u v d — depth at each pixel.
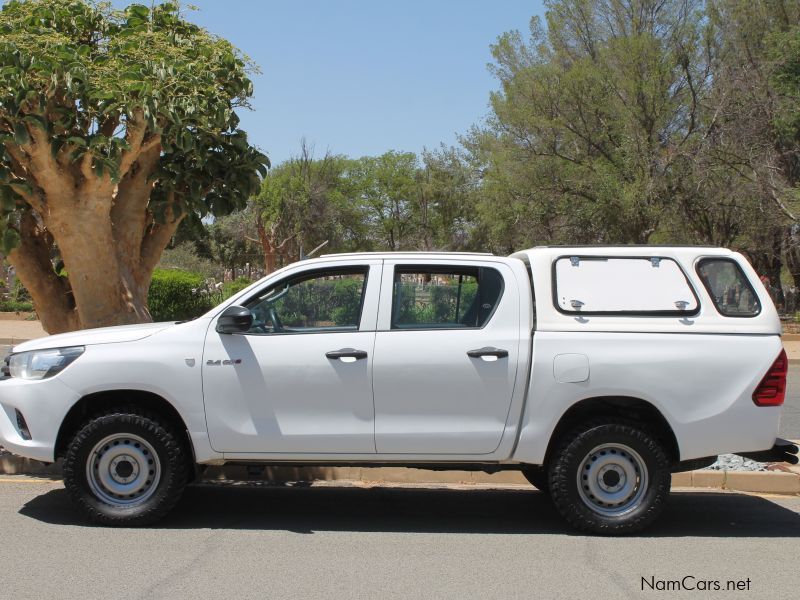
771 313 6.06
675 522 6.45
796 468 7.82
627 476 5.96
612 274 6.13
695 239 28.28
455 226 56.88
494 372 5.89
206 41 8.79
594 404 6.03
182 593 4.74
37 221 9.15
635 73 26.27
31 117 7.51
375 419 5.92
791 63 25.39
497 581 5.04
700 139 26.55
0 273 32.53
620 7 27.77
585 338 5.93
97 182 8.07
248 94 9.01
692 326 5.99
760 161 25.97
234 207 9.23
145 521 5.97
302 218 40.66
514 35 30.86
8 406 6.05
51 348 6.06
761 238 29.88
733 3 27.45
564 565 5.36
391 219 65.44
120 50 8.12
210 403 5.93
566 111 27.36
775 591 4.97
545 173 27.75
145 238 9.34
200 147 8.52
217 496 7.07
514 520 6.47
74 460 5.93
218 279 48.56
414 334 5.98
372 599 4.70
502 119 28.67
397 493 7.28
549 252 6.20
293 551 5.57
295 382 5.92
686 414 5.89
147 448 5.97
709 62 26.97
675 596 4.86
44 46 7.63
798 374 18.06
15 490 7.03
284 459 5.98
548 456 6.13
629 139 25.95
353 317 6.09
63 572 5.07
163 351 5.97
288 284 6.18
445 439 5.91
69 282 9.15
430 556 5.52
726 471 7.59
